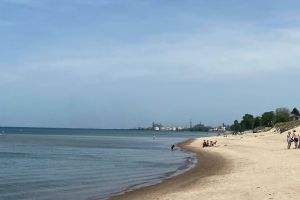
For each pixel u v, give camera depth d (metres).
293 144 66.69
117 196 26.88
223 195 22.05
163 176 38.12
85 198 27.08
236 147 75.00
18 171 44.75
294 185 23.06
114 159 61.84
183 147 98.19
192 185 28.34
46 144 115.94
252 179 27.36
